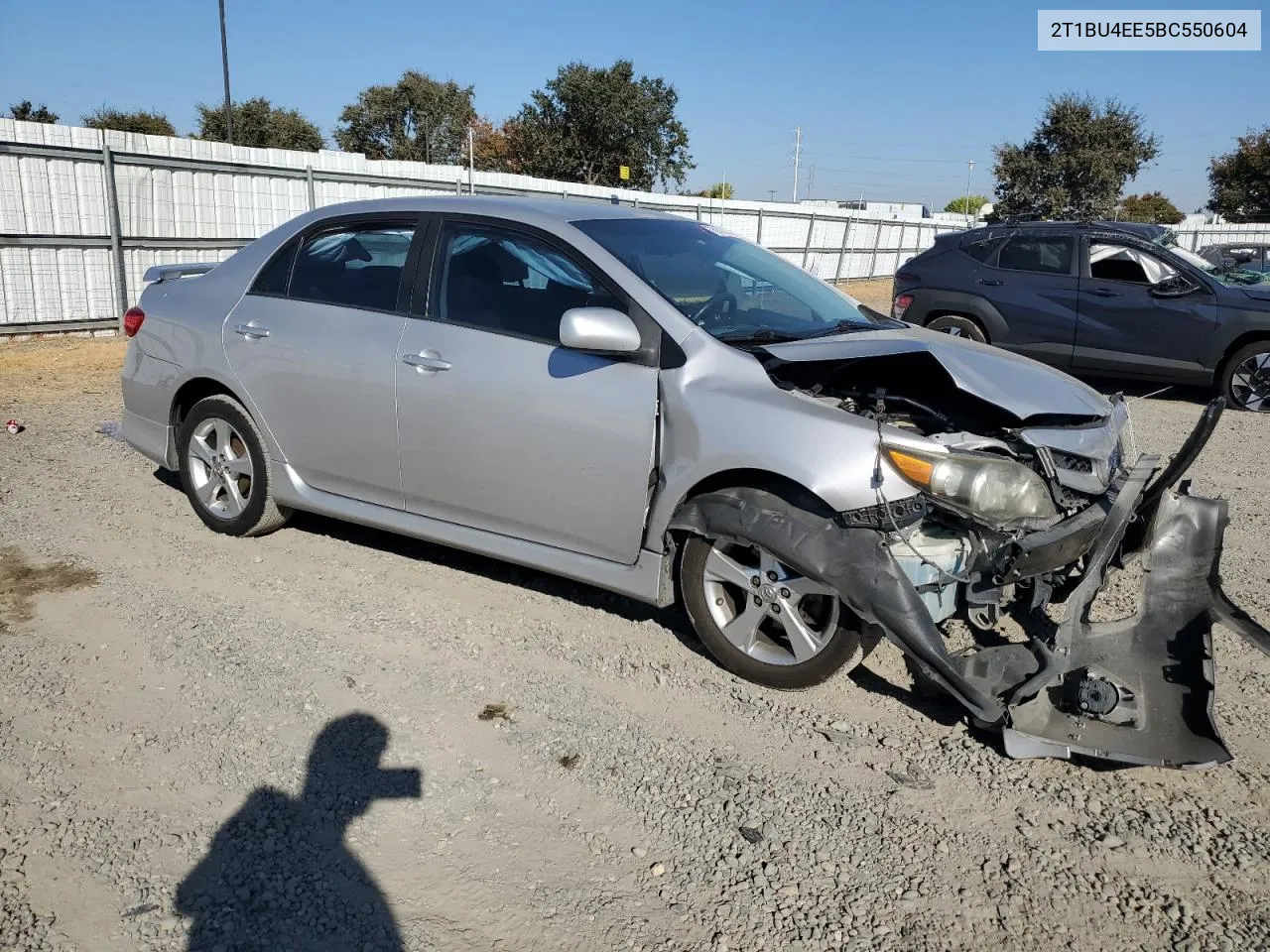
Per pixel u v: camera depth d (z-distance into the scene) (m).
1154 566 3.36
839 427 3.41
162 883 2.66
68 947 2.43
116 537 5.09
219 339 4.85
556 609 4.41
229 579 4.62
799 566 3.42
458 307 4.21
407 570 4.79
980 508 3.26
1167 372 9.64
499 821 2.97
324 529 5.31
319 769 3.19
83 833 2.84
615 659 3.97
